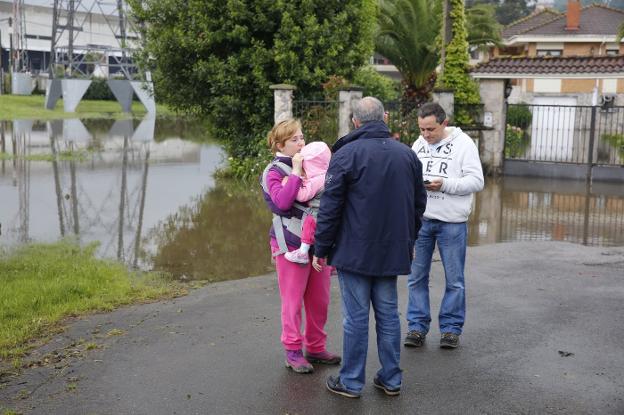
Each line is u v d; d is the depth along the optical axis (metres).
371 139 4.16
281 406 4.20
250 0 14.86
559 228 10.41
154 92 16.78
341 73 15.37
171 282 7.24
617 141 25.41
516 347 5.15
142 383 4.52
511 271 7.41
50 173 15.39
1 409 4.13
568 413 4.08
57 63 42.09
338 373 4.72
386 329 4.28
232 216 11.04
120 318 5.88
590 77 15.87
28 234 9.50
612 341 5.27
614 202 12.78
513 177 15.98
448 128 5.21
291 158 4.71
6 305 6.02
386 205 4.10
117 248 8.85
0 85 53.97
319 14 15.33
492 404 4.21
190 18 15.25
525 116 30.05
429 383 4.53
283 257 4.65
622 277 7.18
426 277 5.23
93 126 30.33
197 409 4.15
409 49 21.81
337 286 6.80
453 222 5.09
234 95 15.30
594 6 40.25
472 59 43.44
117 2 39.66
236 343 5.26
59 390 4.41
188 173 15.94
